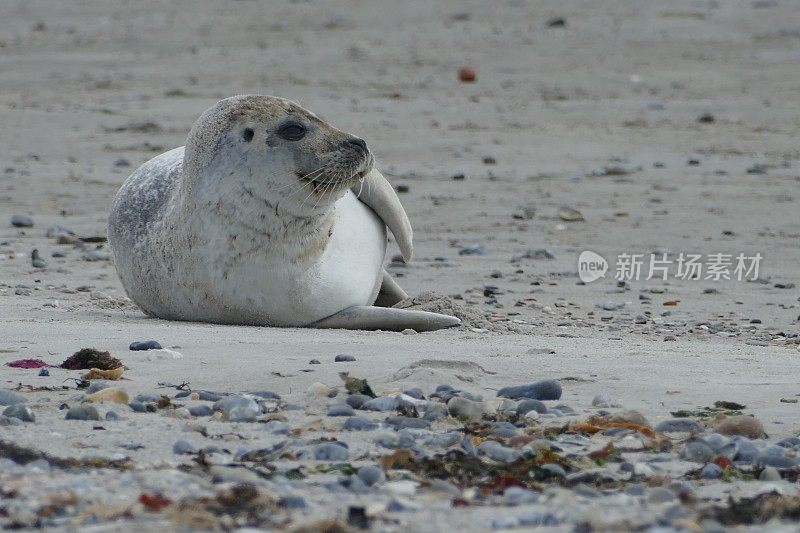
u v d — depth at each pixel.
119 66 74.06
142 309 22.72
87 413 13.76
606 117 58.78
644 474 12.09
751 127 56.25
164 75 70.81
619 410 14.41
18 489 10.69
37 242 32.97
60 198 40.16
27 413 13.66
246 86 66.69
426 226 36.41
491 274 29.39
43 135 52.28
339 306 21.55
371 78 69.69
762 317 24.73
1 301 24.17
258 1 99.50
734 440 13.00
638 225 36.38
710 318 24.56
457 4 94.94
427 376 15.99
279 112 20.75
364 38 83.25
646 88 66.75
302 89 65.94
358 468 11.93
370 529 9.79
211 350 18.17
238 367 16.84
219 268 20.94
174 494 10.62
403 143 51.56
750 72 70.44
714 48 77.38
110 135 52.66
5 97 63.28
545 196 41.06
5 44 82.00
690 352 19.23
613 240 34.34
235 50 79.62
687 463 12.59
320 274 21.22
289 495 10.80
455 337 20.56
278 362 17.23
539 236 34.91
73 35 86.12
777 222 36.69
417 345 19.05
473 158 48.56
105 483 10.98
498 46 79.38
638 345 20.09
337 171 20.44
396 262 31.08
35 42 82.94
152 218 22.23
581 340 20.70
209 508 10.14
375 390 15.33
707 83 67.75
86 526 9.66
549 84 68.00
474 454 12.52
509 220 37.28
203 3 100.12
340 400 14.80
